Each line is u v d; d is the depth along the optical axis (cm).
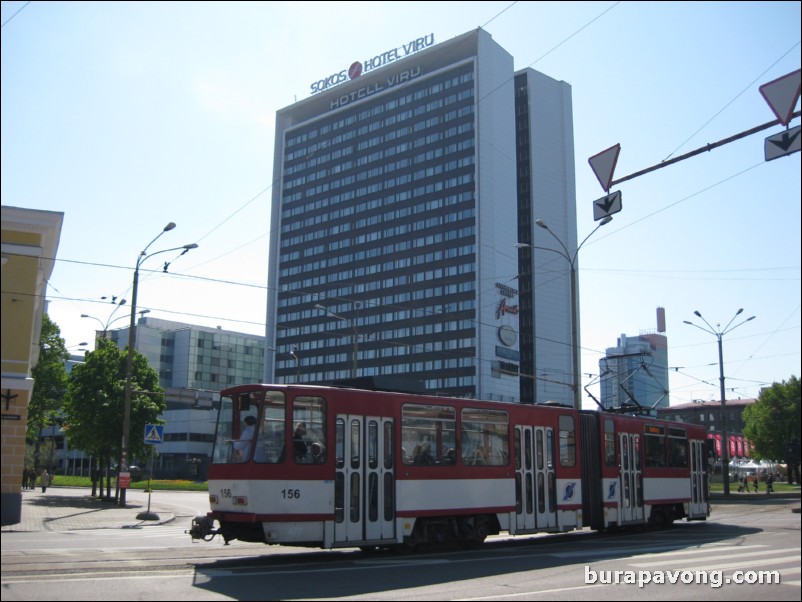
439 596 1058
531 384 10662
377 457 1628
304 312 11931
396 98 11444
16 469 2028
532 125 11538
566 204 11656
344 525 1542
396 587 1155
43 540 1820
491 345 9825
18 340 2041
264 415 1514
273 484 1480
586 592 1085
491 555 1612
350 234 11569
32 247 2077
